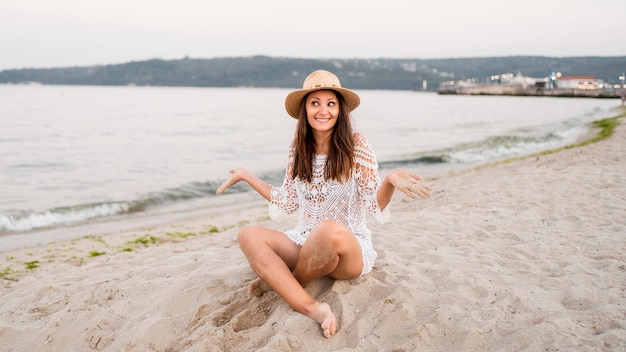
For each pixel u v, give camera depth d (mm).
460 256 4062
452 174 12336
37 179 13016
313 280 3289
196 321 3053
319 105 3047
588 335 2588
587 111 53125
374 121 41500
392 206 7855
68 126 32938
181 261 4574
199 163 16609
